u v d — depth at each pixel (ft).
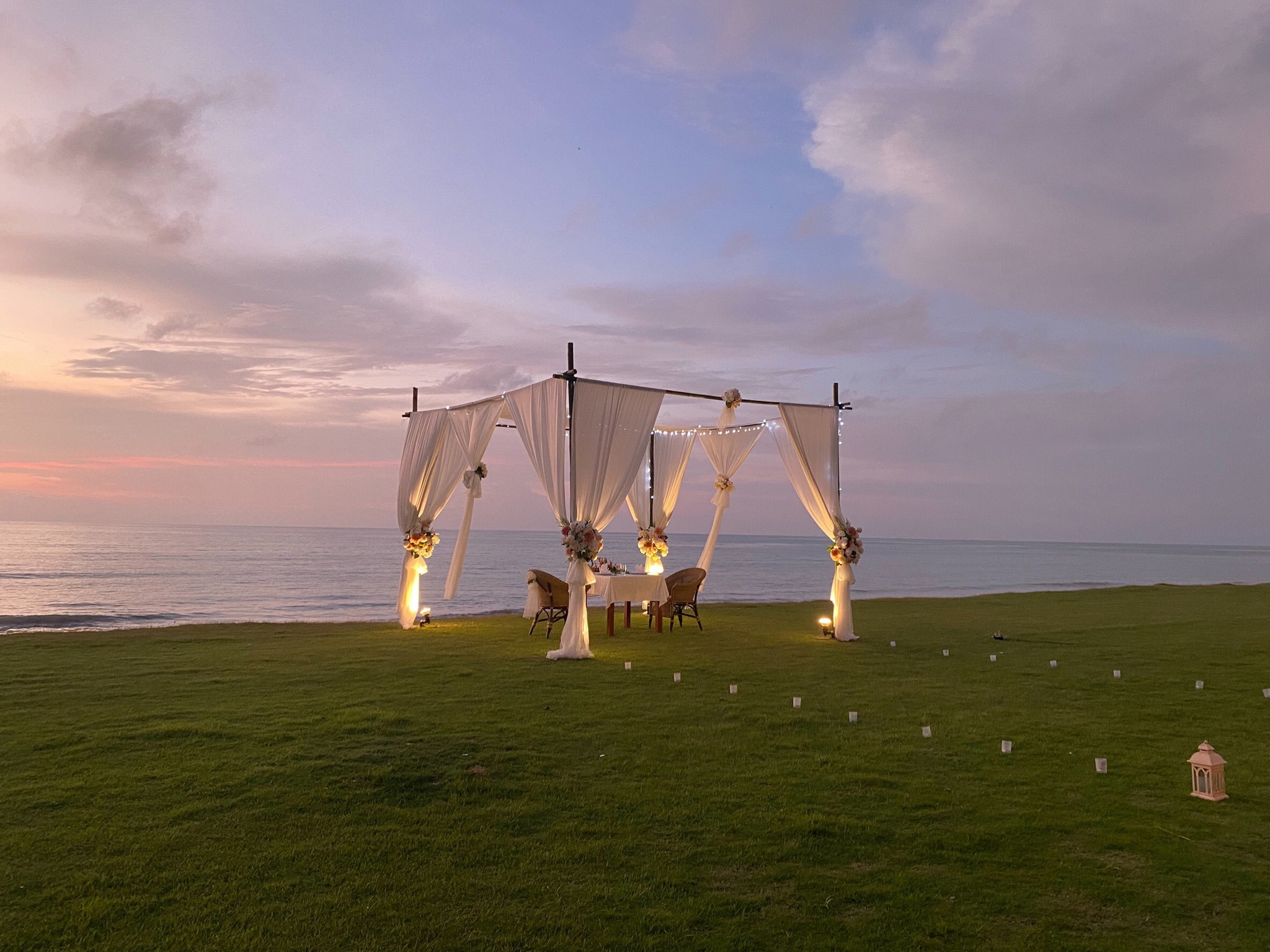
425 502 39.68
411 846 11.13
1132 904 9.50
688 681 24.18
